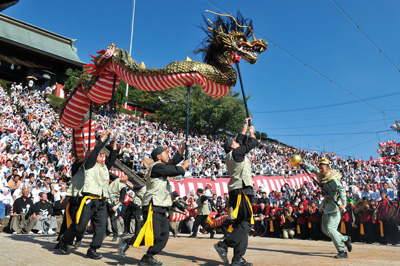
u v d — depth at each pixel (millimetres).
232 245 4469
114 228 8312
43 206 10438
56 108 32031
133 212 9078
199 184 17906
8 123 18828
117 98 39750
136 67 6773
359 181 24719
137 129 30578
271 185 21609
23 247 6074
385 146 38438
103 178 5492
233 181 4766
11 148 15523
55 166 17109
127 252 5820
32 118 22656
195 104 43750
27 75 35688
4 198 11133
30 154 16031
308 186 23078
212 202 12773
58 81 39500
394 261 5059
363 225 10641
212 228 10914
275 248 7348
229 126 44656
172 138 31875
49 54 36406
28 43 35625
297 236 11773
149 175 4734
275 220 12734
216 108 42312
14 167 13641
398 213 10055
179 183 17406
